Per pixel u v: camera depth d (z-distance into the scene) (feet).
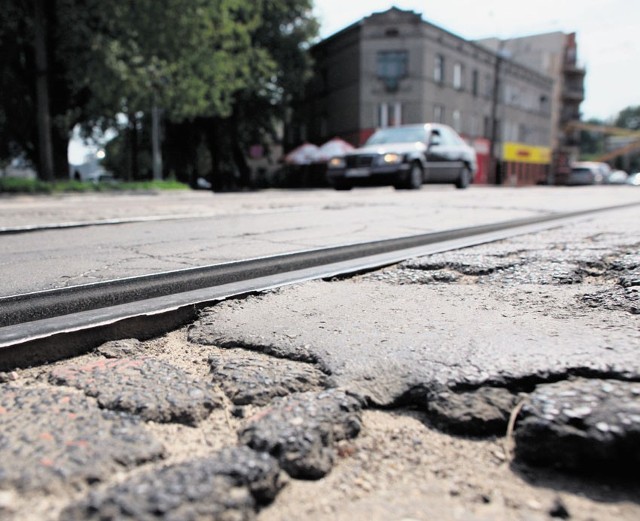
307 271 9.14
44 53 45.96
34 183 42.55
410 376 4.73
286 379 4.81
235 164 110.73
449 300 7.22
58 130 57.16
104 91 45.83
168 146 99.50
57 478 3.35
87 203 30.27
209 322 6.48
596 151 302.45
